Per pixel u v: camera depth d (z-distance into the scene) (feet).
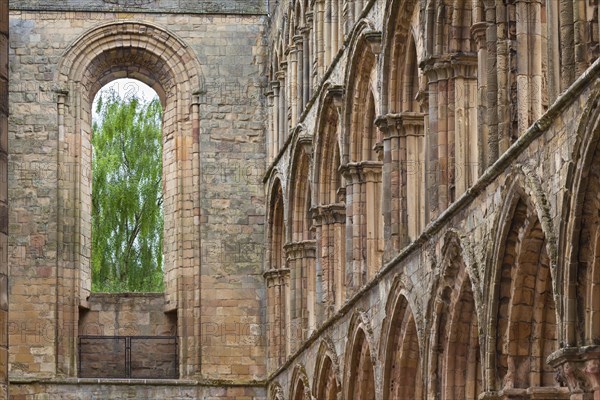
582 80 128.98
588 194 130.72
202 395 300.40
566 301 133.18
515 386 152.97
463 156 179.42
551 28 142.82
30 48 310.86
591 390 131.95
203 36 314.14
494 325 154.40
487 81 161.27
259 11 314.35
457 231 167.63
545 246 147.23
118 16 314.55
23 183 306.14
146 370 312.71
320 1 256.73
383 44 204.95
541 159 141.90
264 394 300.61
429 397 178.91
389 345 200.54
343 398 227.20
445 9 180.86
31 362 300.40
